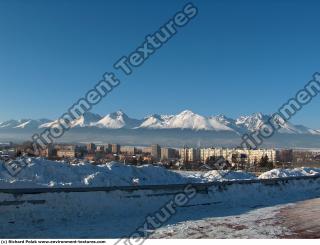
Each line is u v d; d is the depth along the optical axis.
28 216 18.23
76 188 21.31
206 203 26.06
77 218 19.50
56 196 19.78
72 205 20.00
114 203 21.80
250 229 18.50
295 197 33.25
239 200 28.58
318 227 19.17
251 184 32.19
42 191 19.56
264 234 17.44
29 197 18.91
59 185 24.36
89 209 20.45
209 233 17.48
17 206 18.33
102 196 21.62
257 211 24.33
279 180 35.88
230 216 22.06
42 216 18.59
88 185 25.77
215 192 27.89
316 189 38.72
